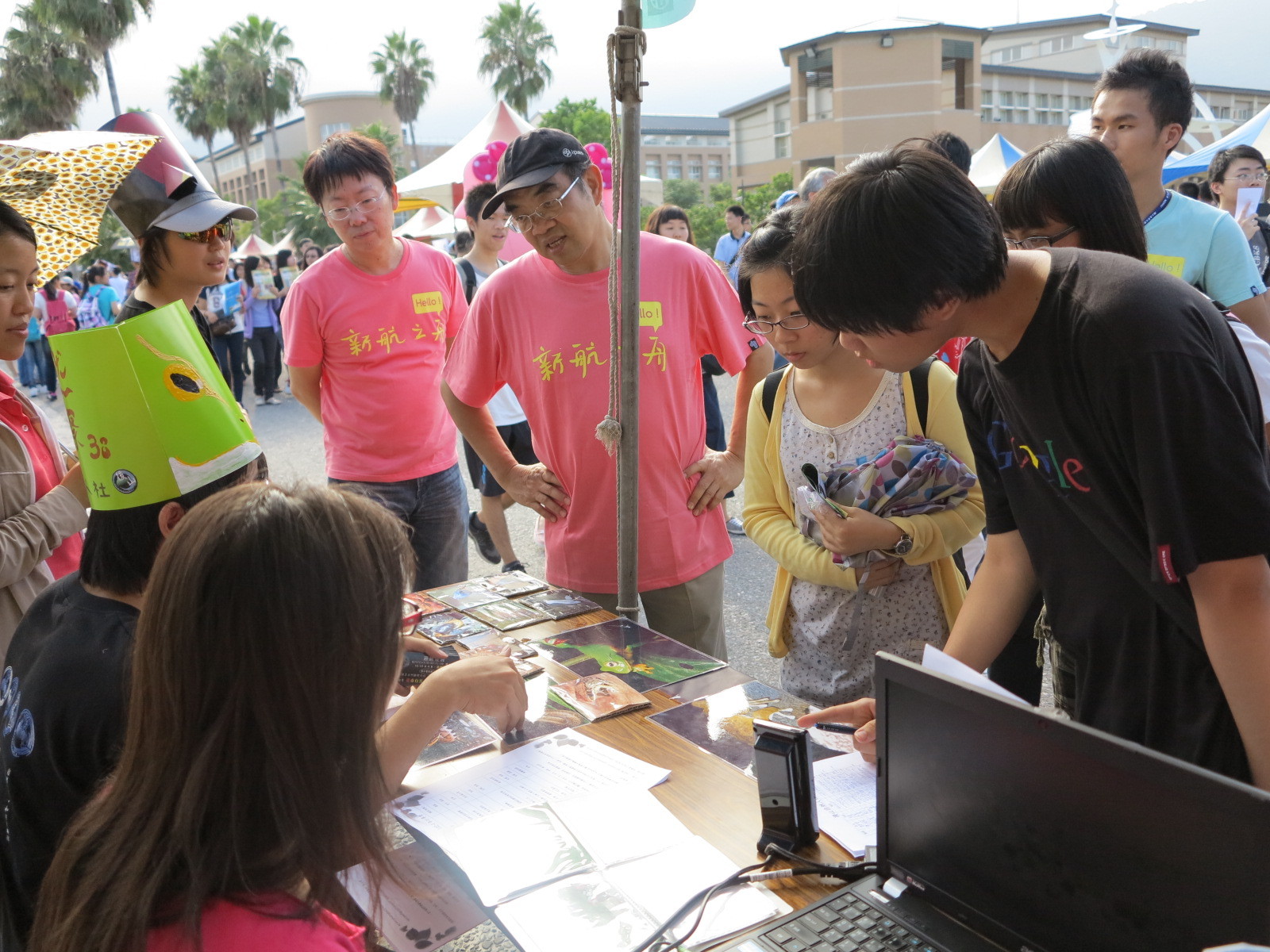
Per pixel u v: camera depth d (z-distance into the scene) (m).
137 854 0.73
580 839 1.23
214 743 0.73
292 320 3.06
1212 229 2.42
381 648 0.81
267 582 0.74
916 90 32.75
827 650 2.00
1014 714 0.89
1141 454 1.03
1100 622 1.31
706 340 2.42
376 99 72.62
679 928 1.07
